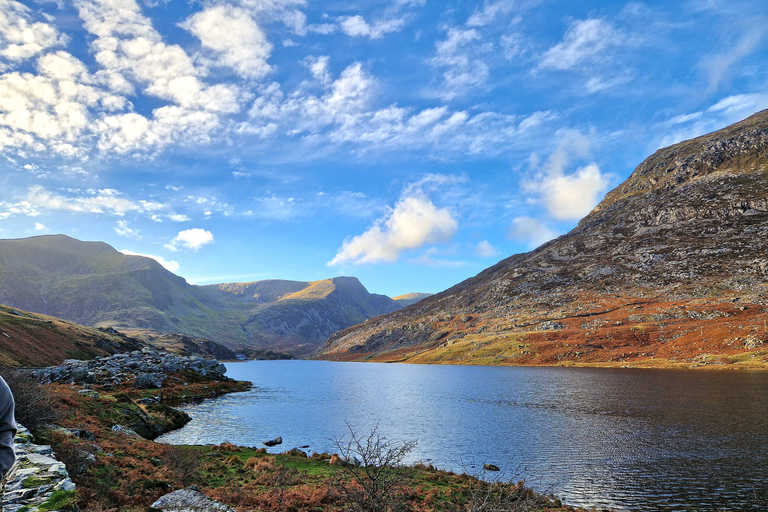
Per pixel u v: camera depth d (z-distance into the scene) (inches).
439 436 1945.1
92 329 7445.9
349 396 3752.5
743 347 5895.7
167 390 3452.3
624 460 1502.2
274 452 1628.9
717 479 1282.0
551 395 3400.6
